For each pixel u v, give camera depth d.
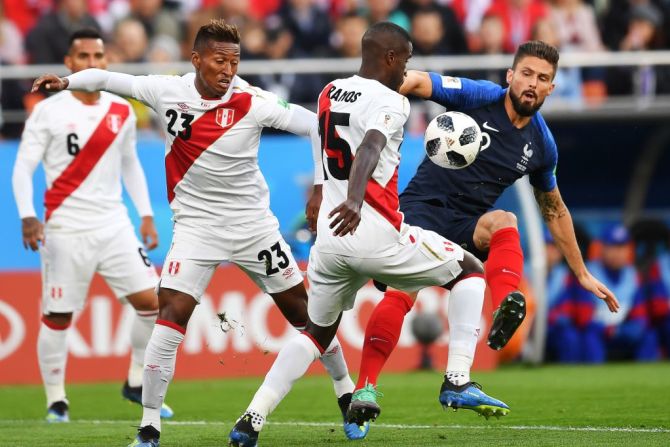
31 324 42.94
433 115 50.50
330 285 21.45
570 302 49.91
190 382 42.19
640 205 61.38
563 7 56.22
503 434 24.33
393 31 21.20
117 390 39.59
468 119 23.25
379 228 20.81
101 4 56.97
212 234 23.08
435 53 52.03
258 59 52.12
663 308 50.81
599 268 50.66
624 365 47.75
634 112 52.72
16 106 50.06
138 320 31.31
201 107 22.39
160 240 46.72
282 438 24.23
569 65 51.12
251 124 22.67
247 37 52.38
